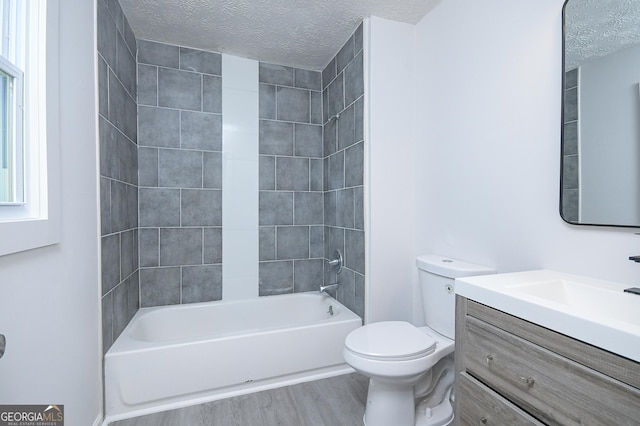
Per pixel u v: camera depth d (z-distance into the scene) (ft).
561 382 2.32
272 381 5.88
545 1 3.87
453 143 5.44
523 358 2.63
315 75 8.56
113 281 5.30
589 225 3.41
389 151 6.38
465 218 5.18
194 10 5.94
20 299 2.82
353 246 6.90
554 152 3.79
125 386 4.95
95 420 4.55
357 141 6.66
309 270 8.61
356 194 6.73
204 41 7.13
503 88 4.47
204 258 7.64
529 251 4.12
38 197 3.16
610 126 3.22
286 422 4.84
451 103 5.48
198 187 7.55
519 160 4.24
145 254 7.14
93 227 4.48
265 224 8.20
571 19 3.56
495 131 4.61
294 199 8.48
